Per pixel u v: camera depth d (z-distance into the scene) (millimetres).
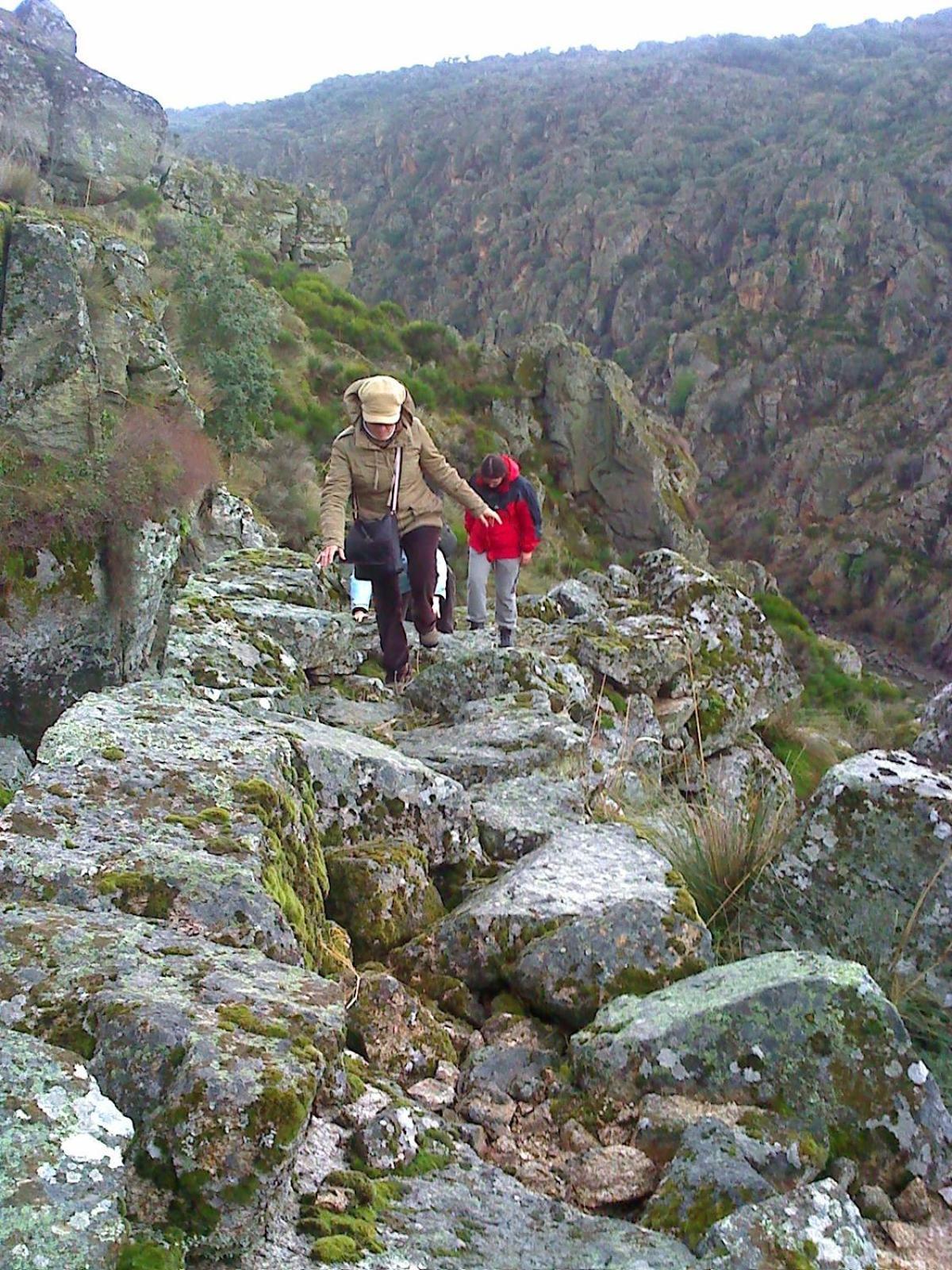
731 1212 2406
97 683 6477
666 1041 2979
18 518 6250
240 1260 1904
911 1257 2574
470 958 3658
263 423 23781
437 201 170125
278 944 2758
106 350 8531
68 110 13586
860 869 4191
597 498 34875
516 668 7250
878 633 83750
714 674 10539
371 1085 2787
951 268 110250
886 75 150875
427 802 4438
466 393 35031
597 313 136375
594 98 174250
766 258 124250
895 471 94875
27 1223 1636
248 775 3488
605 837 4355
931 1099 2898
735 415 111062
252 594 9258
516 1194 2471
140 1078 1997
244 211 44906
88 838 2938
